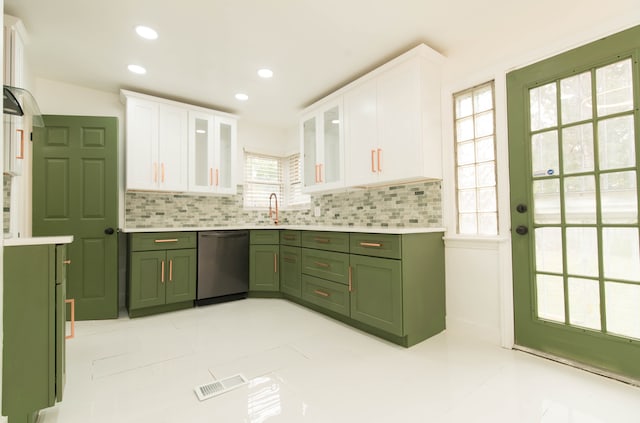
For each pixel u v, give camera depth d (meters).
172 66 2.61
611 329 1.71
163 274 2.90
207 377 1.72
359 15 1.97
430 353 2.02
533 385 1.62
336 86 3.01
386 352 2.04
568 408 1.42
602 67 1.75
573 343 1.83
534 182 2.02
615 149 1.70
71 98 2.95
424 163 2.29
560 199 1.90
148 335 2.36
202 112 3.43
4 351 1.24
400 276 2.10
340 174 2.94
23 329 1.28
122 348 2.12
